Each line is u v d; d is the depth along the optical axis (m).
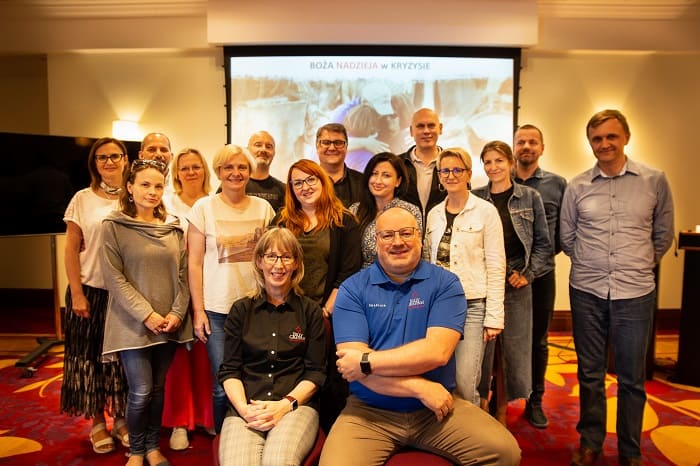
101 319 2.39
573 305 2.29
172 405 2.47
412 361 1.66
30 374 3.47
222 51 4.60
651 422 2.73
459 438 1.68
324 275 2.16
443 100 4.56
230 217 2.24
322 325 1.96
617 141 2.09
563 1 4.32
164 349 2.18
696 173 4.80
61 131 4.77
